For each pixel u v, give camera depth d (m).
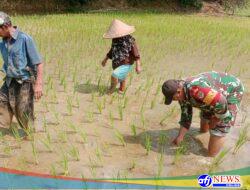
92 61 9.20
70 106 6.21
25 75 4.96
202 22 16.88
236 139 5.54
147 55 9.96
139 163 4.85
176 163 4.86
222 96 4.54
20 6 20.12
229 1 22.81
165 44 11.38
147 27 14.29
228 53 10.67
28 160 4.85
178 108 6.57
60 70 8.45
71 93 7.11
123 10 21.19
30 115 5.23
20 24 13.75
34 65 4.92
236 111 4.91
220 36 13.21
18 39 4.75
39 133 5.52
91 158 4.93
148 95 7.12
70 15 17.48
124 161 4.89
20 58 4.82
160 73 8.50
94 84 7.65
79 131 5.62
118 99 6.80
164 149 5.19
